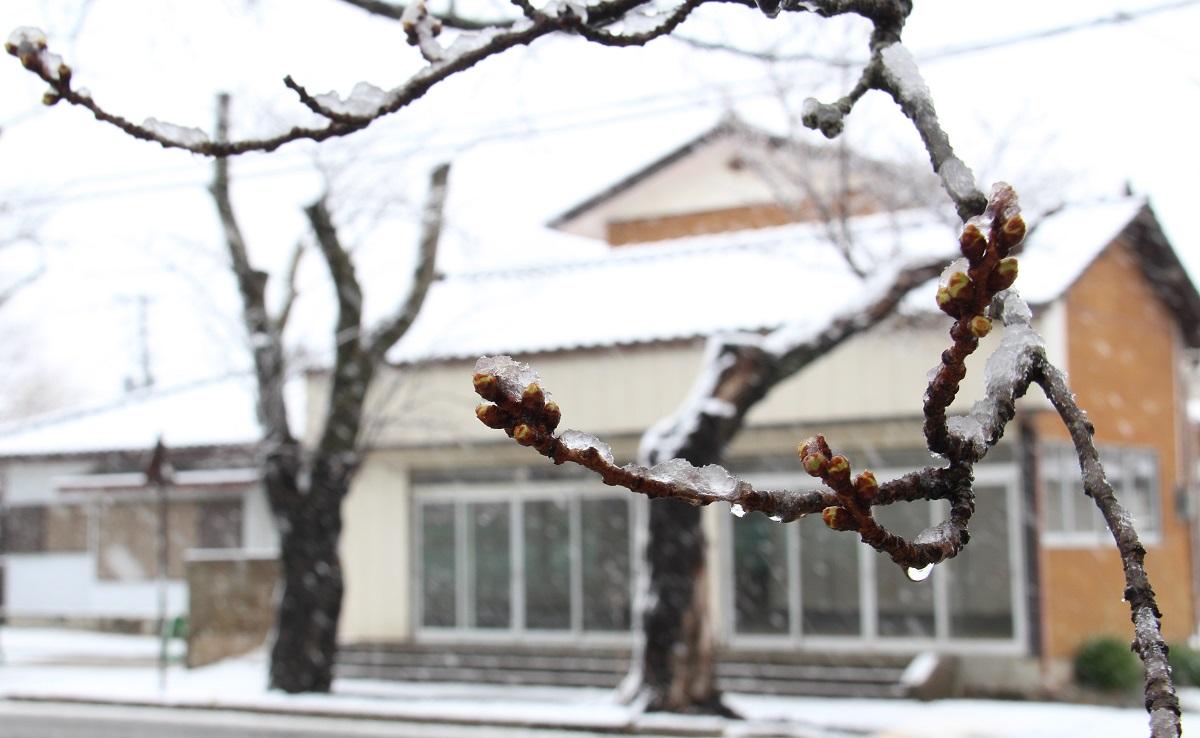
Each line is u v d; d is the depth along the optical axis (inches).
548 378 851.4
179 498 1055.0
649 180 1020.5
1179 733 70.0
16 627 1109.7
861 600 797.9
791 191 788.6
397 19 183.8
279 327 722.8
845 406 775.1
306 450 770.2
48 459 1079.6
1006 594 749.9
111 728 641.6
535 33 116.9
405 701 692.1
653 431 606.2
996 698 738.2
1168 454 922.1
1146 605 75.6
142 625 1066.7
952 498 76.7
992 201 68.4
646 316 850.8
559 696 725.9
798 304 818.2
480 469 916.0
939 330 697.6
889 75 105.5
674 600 601.0
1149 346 909.2
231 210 705.6
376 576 924.6
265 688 717.9
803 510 72.7
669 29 116.8
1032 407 725.3
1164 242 855.7
